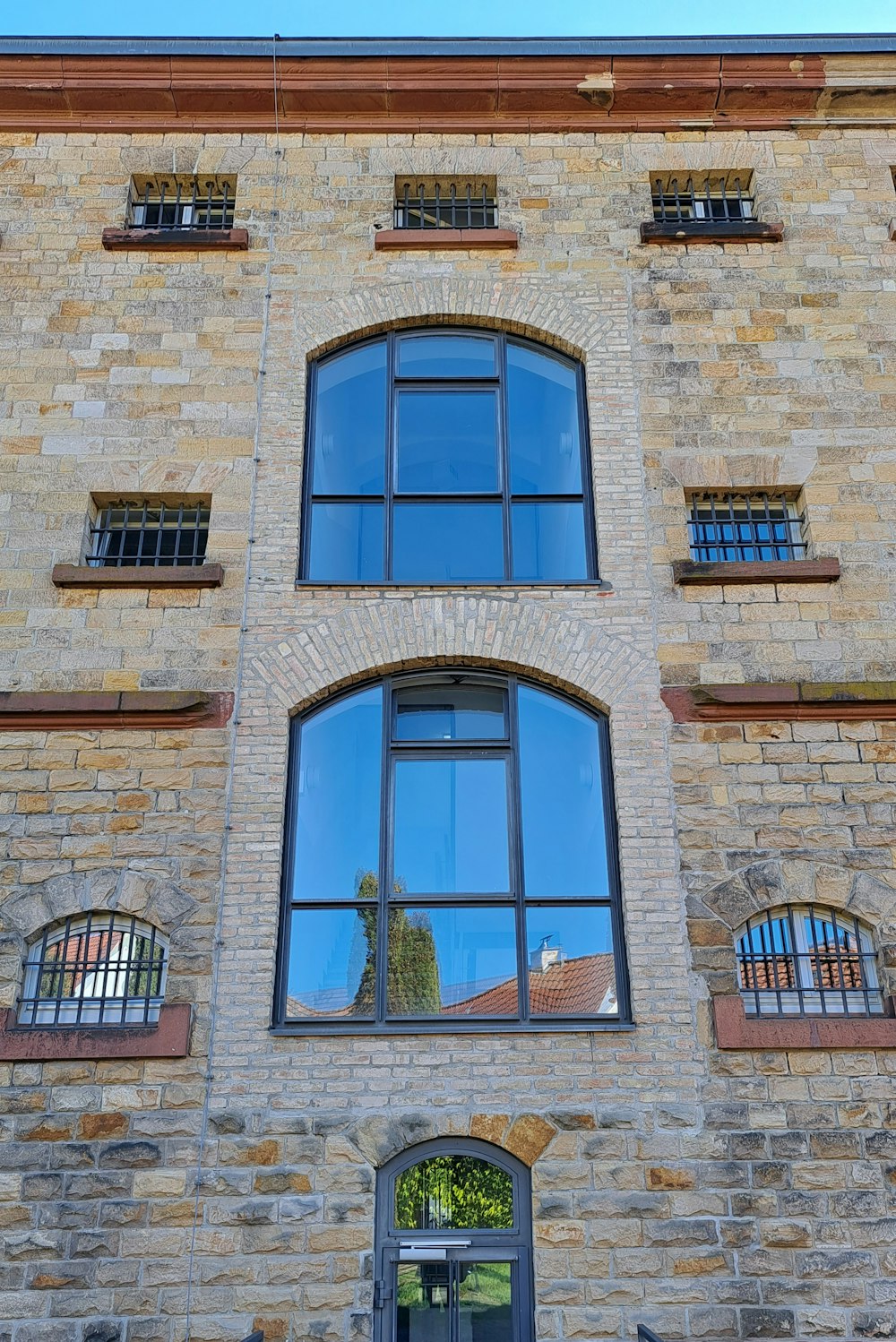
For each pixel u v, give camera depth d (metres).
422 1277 9.17
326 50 13.31
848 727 10.72
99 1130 9.36
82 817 10.34
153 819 10.34
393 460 12.12
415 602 11.15
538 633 11.04
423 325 12.70
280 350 12.35
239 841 10.27
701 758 10.59
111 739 10.61
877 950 10.02
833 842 10.31
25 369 12.16
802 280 12.72
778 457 11.84
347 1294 8.95
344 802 10.67
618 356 12.36
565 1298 8.94
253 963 9.86
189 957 9.86
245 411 12.03
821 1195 9.23
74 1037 9.55
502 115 13.53
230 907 10.05
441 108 13.50
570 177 13.27
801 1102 9.48
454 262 12.82
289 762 10.73
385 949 10.14
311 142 13.44
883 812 10.42
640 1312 8.91
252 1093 9.46
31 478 11.66
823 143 13.52
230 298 12.59
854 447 11.90
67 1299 8.92
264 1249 9.05
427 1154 9.41
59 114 13.48
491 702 11.12
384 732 10.88
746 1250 9.09
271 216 13.01
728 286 12.68
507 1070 9.56
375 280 12.71
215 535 11.44
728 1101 9.47
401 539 11.77
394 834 10.59
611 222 13.02
